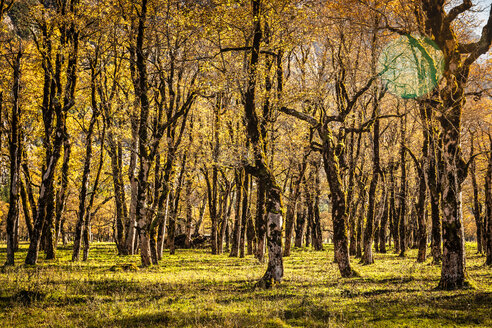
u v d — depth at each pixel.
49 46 21.69
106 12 20.92
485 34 13.30
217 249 38.50
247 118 15.39
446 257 13.26
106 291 12.27
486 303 10.37
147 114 20.58
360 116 26.84
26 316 9.00
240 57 19.36
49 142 21.17
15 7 21.05
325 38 22.69
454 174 13.34
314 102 19.05
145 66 20.33
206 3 16.91
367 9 17.62
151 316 8.95
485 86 16.47
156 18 20.33
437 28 14.17
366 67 20.69
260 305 10.20
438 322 8.49
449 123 13.70
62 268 18.44
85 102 25.66
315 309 9.65
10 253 19.23
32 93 25.98
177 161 27.70
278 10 18.34
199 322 8.32
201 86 20.28
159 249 28.47
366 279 16.05
